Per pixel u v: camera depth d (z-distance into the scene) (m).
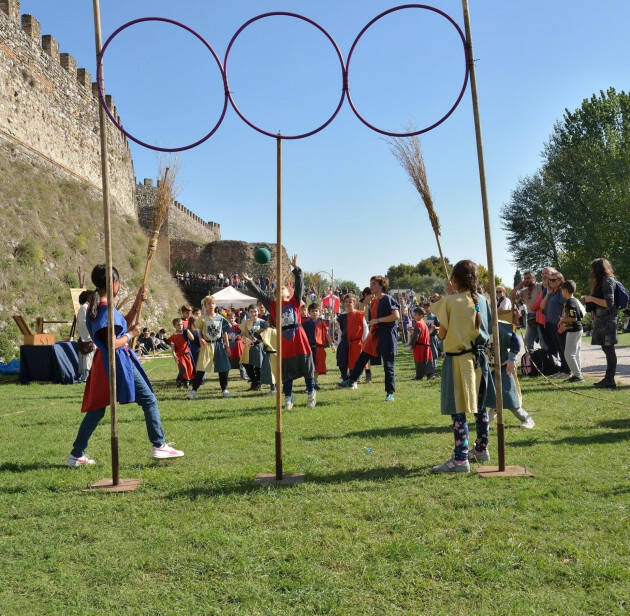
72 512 3.93
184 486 4.43
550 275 10.10
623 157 40.75
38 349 13.90
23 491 4.43
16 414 8.38
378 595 2.72
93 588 2.87
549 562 2.98
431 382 11.29
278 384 4.58
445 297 4.82
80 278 26.84
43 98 31.64
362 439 5.93
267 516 3.74
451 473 4.61
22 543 3.41
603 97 44.91
